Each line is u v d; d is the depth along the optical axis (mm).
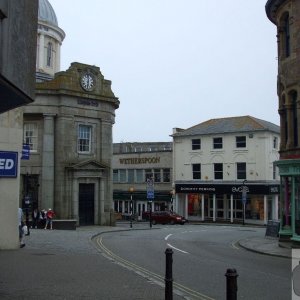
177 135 57469
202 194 55250
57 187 38062
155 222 50750
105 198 40781
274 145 52781
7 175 18516
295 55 21859
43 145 38125
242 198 49438
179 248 21562
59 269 13734
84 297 9930
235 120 55719
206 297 10391
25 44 10359
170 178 59562
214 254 19484
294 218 21266
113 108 42750
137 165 62562
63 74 38688
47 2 50438
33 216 35719
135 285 11430
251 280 12867
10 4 9133
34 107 38000
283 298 10492
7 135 18516
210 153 54844
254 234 32281
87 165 39000
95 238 26625
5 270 13359
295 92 22109
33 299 9672
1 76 8844
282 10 23141
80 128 39938
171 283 8812
